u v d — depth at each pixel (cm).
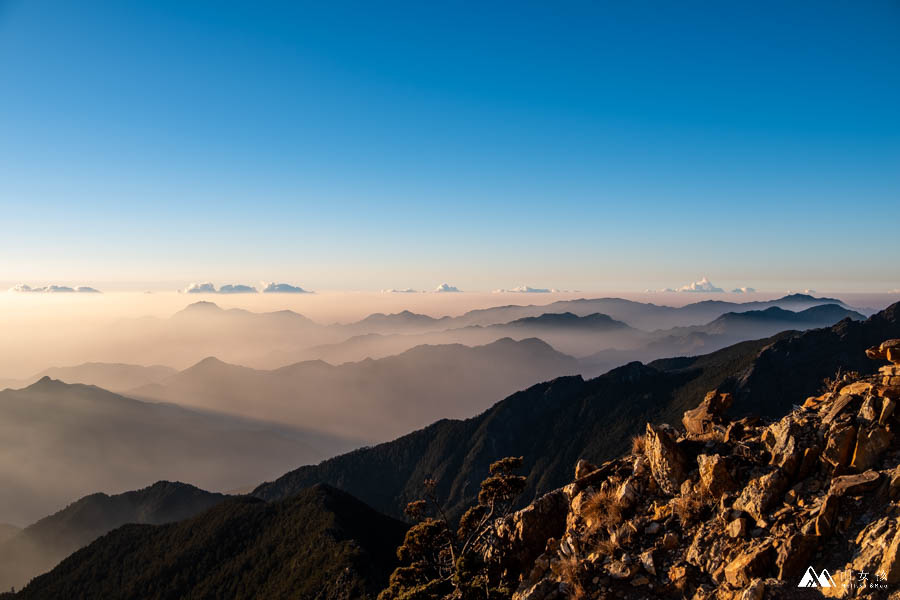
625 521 1504
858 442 1283
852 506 1175
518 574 1748
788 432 1414
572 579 1322
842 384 1623
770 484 1316
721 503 1377
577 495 1734
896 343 1411
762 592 1052
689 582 1223
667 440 1580
